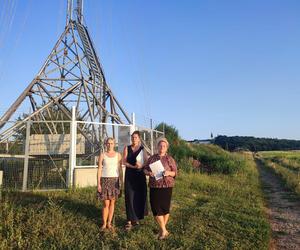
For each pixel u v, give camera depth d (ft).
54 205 30.96
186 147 118.21
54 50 68.85
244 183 73.92
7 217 27.81
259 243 29.01
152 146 67.26
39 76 67.56
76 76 68.49
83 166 46.55
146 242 26.61
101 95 71.92
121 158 29.27
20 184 43.78
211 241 28.12
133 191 29.27
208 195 51.90
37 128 59.57
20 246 24.31
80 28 70.44
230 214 37.70
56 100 66.03
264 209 45.83
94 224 29.32
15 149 51.19
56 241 25.61
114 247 25.58
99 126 53.06
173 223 32.30
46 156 51.06
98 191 28.09
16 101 64.34
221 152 152.76
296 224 38.29
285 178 84.28
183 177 66.23
